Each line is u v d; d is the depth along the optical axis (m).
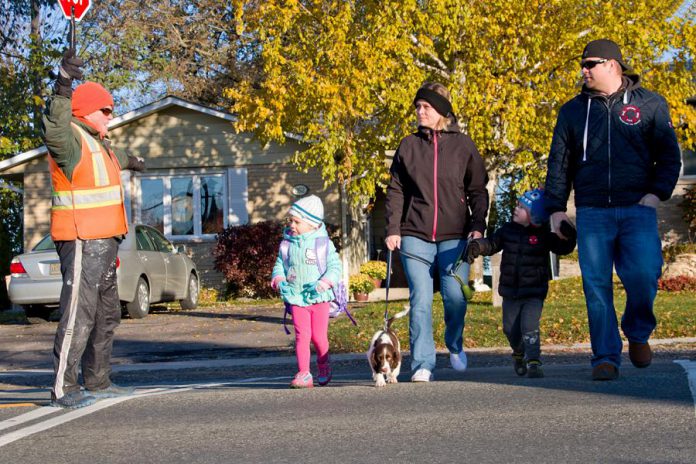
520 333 8.23
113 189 7.37
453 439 5.09
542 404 6.02
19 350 15.23
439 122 8.14
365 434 5.34
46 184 28.98
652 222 7.11
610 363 7.04
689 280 21.66
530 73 19.98
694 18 20.27
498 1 18.62
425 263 8.08
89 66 39.66
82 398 7.11
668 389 6.36
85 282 7.19
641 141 7.07
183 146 28.88
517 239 8.13
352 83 18.81
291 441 5.25
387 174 20.33
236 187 28.59
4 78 34.38
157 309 23.95
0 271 27.61
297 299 8.41
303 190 26.72
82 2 7.39
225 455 4.97
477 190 8.16
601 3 19.52
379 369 7.84
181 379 10.53
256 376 10.71
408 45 19.02
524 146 20.55
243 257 26.92
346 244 25.30
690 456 4.48
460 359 8.40
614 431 5.09
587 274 7.22
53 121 6.95
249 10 20.80
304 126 20.61
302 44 20.41
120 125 29.05
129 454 5.09
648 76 20.19
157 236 22.41
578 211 7.30
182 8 42.25
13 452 5.25
